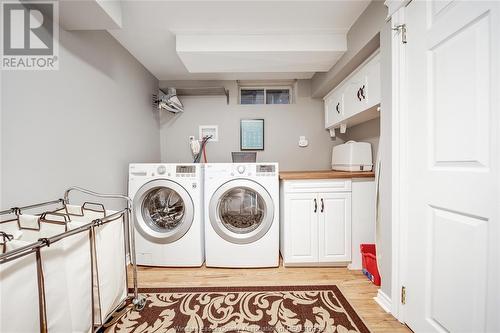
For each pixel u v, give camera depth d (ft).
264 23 5.56
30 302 2.42
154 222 6.63
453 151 3.01
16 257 2.25
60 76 4.31
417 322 3.70
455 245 3.01
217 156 9.55
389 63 4.21
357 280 5.62
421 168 3.57
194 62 6.63
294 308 4.54
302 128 9.50
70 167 4.52
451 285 3.08
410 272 3.85
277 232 6.28
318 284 5.43
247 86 9.75
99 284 3.56
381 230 4.58
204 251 6.70
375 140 7.09
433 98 3.33
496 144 2.49
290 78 9.31
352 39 5.70
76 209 3.81
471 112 2.76
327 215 6.15
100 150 5.48
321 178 6.12
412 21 3.69
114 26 4.59
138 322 4.17
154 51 6.89
